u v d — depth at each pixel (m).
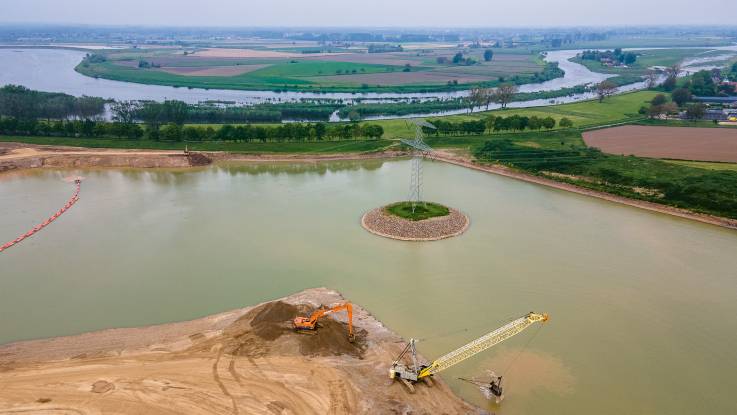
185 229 98.75
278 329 62.50
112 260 84.94
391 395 53.06
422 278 79.19
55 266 82.75
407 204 108.31
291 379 55.00
